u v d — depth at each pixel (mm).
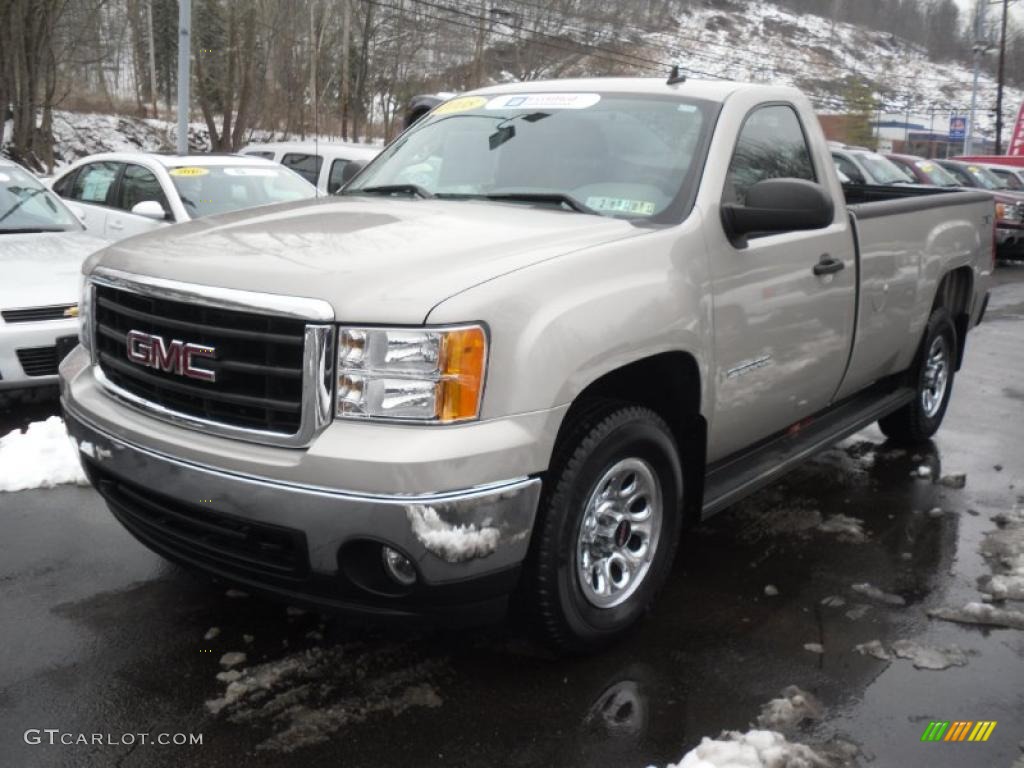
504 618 3074
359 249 3047
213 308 2873
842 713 3016
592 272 3066
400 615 2832
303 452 2736
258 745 2785
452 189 4086
